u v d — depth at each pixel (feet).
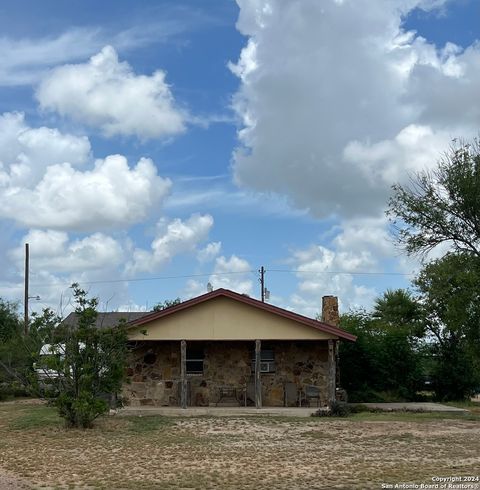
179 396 88.58
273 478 41.24
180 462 47.55
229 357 90.02
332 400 81.92
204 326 84.23
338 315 104.47
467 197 98.53
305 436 61.21
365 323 114.93
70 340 67.36
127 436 60.90
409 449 53.42
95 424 68.54
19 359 98.02
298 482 39.86
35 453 51.65
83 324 67.82
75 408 64.64
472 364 108.88
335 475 42.09
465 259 98.53
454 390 113.70
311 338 83.87
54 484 39.83
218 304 84.74
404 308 116.57
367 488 37.76
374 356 109.81
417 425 69.82
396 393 110.93
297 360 89.86
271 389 89.35
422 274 112.98
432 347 115.44
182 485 39.27
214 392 89.10
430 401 112.06
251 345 90.07
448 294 99.19
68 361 66.90
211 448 54.08
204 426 68.03
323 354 89.71
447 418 77.97
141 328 84.48
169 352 89.81
